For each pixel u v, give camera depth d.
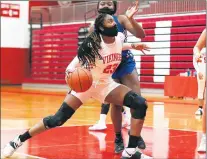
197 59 5.00
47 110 10.43
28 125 7.58
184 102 12.89
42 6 22.80
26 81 22.94
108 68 4.41
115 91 4.45
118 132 5.18
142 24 17.23
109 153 5.07
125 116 7.13
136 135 4.46
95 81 4.45
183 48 16.12
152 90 16.94
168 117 9.06
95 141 5.91
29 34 23.22
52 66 21.64
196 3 15.98
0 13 22.62
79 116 9.13
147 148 5.41
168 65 16.52
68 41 20.75
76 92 4.36
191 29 15.88
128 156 4.49
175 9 16.62
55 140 5.98
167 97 14.96
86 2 20.11
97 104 12.25
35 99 14.09
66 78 4.34
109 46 4.32
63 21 21.38
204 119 5.18
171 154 5.02
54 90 19.30
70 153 5.04
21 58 23.34
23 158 4.74
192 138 6.24
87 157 4.83
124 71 5.17
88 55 4.30
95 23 4.32
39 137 6.25
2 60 22.91
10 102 12.81
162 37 16.67
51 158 4.75
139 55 17.34
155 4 17.20
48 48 21.81
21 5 23.20
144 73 17.23
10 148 4.70
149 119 8.69
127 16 4.91
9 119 8.51
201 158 4.78
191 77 13.57
